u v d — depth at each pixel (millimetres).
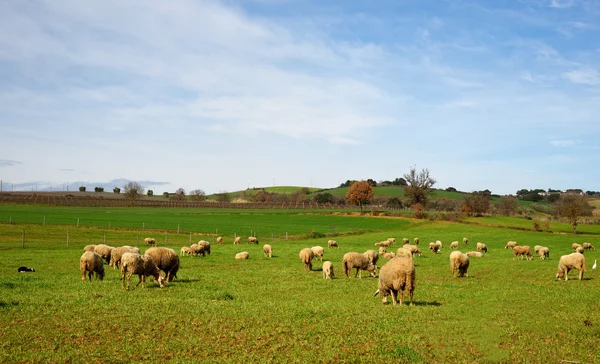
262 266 40906
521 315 20312
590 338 16781
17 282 27250
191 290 25719
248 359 14008
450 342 16203
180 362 13617
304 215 140875
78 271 34219
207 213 141750
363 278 33188
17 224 85500
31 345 14680
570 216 107938
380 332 16984
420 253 55469
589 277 35781
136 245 63969
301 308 20844
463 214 142500
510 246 69875
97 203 168250
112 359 13719
